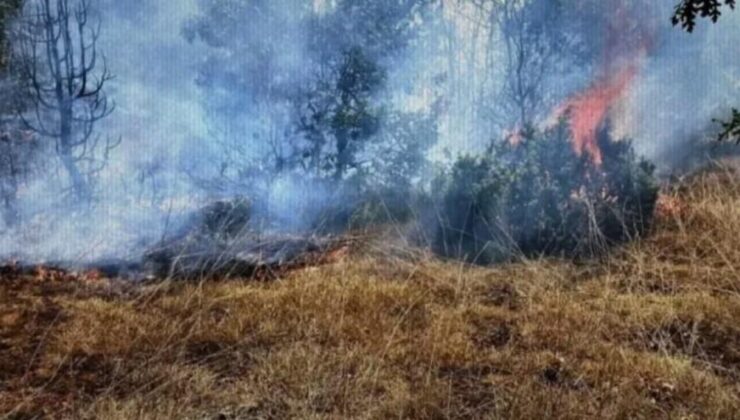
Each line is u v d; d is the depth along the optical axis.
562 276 4.96
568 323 4.18
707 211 5.71
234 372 3.68
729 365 3.67
